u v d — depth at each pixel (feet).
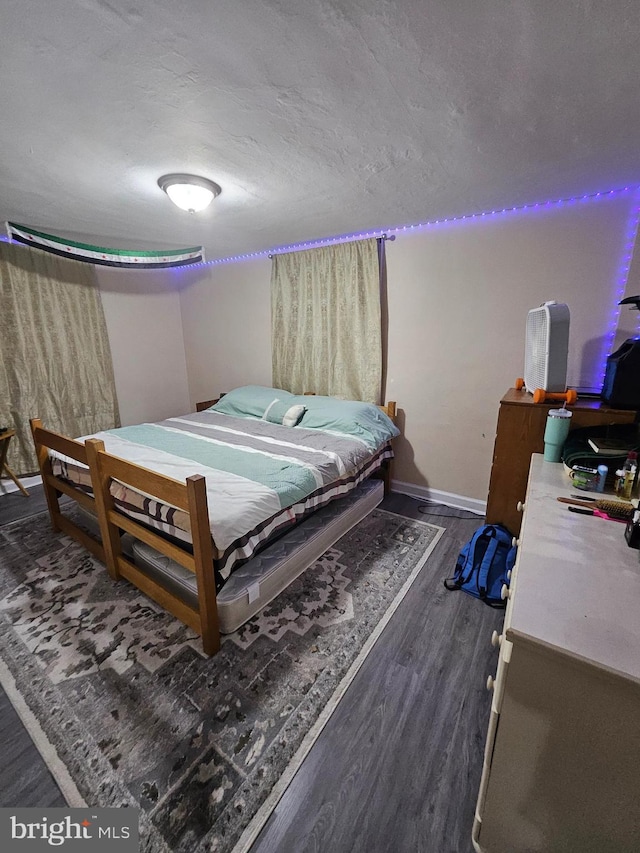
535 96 3.90
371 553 7.50
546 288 7.46
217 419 10.40
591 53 3.25
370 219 8.20
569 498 4.28
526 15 2.87
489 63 3.42
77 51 3.32
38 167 5.65
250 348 12.92
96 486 6.25
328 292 10.06
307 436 8.66
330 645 5.30
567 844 2.72
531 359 6.79
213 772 3.74
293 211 7.66
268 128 4.58
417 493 10.12
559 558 3.17
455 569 6.96
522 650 2.40
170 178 6.00
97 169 5.72
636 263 6.39
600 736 2.32
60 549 7.57
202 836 3.26
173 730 4.14
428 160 5.40
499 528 6.85
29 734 4.11
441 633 5.56
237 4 2.82
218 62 3.46
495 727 2.75
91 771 3.75
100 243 10.24
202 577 4.80
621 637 2.35
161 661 5.00
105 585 6.48
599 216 6.74
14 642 5.31
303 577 6.73
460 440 9.23
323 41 3.19
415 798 3.55
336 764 3.83
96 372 12.15
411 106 4.11
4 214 7.83
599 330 7.06
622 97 3.87
